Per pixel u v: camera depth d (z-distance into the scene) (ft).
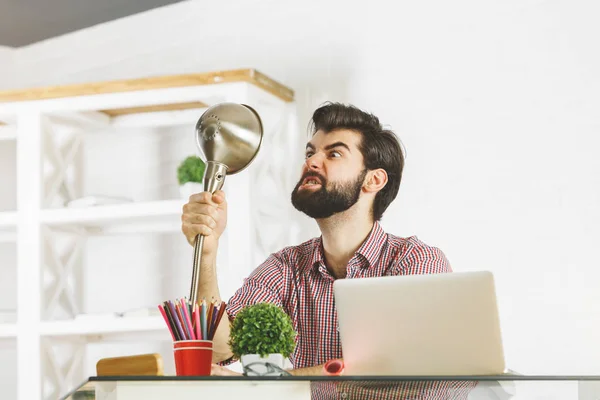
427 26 12.34
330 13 13.01
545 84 11.50
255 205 12.00
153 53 14.43
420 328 5.71
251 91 11.94
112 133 14.61
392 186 9.54
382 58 12.60
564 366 11.07
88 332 12.23
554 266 11.25
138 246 14.25
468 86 12.00
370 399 4.61
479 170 11.83
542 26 11.55
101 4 14.12
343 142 9.45
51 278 13.48
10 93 12.70
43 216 12.60
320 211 9.30
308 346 8.76
